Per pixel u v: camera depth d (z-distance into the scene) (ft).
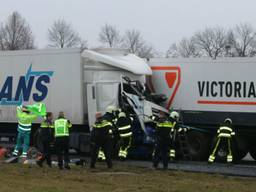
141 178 55.16
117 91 77.46
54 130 63.52
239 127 74.79
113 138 73.87
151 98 77.92
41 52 83.10
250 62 73.51
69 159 69.05
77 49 79.97
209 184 51.70
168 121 63.16
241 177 57.82
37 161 65.87
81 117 79.71
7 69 86.38
